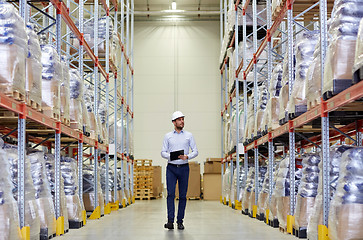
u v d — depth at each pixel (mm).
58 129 6789
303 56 6227
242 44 12898
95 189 9945
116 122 14078
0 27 4656
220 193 18500
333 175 5254
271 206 7824
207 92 22297
